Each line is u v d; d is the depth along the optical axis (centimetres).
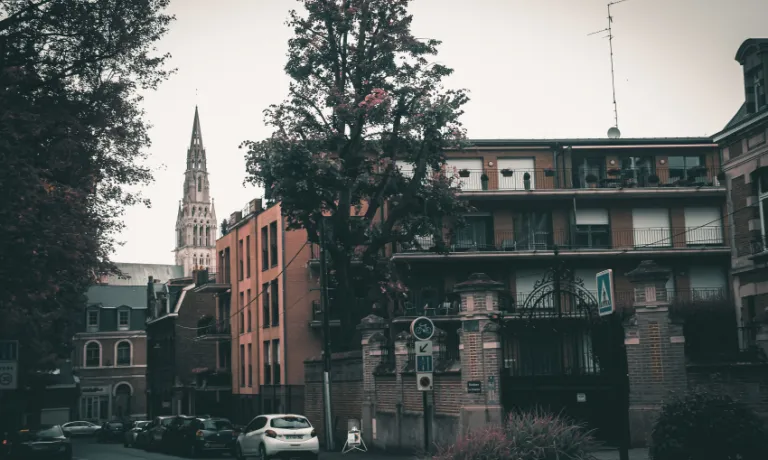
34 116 1745
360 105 3222
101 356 8288
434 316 4112
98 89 2109
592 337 2161
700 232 4359
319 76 3534
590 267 4291
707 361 2053
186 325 6581
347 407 3175
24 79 1919
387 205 4534
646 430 2003
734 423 1500
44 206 1747
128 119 2245
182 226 17788
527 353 2227
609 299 1580
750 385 1988
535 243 4322
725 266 4306
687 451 1503
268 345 4809
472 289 2180
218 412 5641
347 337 3438
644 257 4247
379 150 3522
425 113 3312
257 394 4950
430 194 3541
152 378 7581
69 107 1994
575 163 4494
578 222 4356
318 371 3528
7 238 1683
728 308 2989
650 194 4278
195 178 17888
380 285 3525
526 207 4359
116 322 8394
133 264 13825
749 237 2848
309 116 3469
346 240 3456
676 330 2025
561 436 1516
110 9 2088
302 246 4525
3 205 1612
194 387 5862
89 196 2108
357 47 3478
